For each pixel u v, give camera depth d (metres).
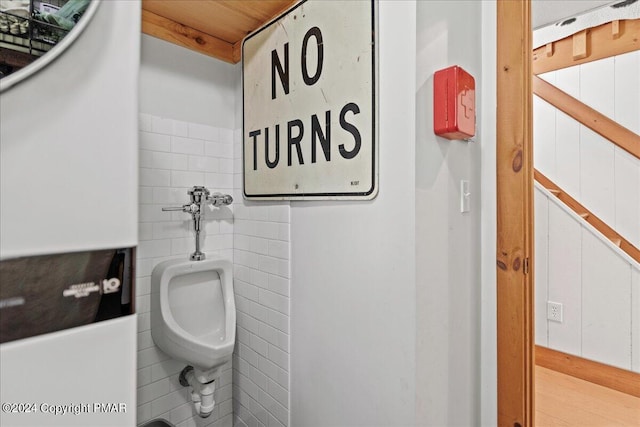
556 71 2.38
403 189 0.90
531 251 1.11
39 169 0.32
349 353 1.07
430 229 0.94
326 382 1.16
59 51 0.33
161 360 1.45
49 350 0.32
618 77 2.12
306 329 1.24
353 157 1.02
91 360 0.34
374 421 0.99
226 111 1.66
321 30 1.12
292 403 1.31
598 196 2.22
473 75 1.13
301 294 1.27
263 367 1.47
